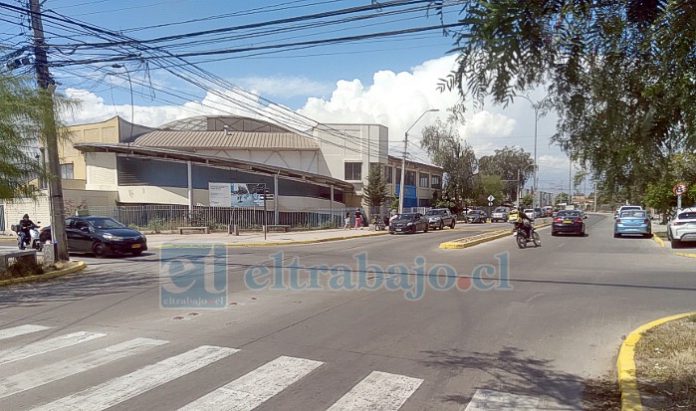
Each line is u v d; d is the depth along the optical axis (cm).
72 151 4791
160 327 786
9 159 1290
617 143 314
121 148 3844
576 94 312
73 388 525
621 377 530
